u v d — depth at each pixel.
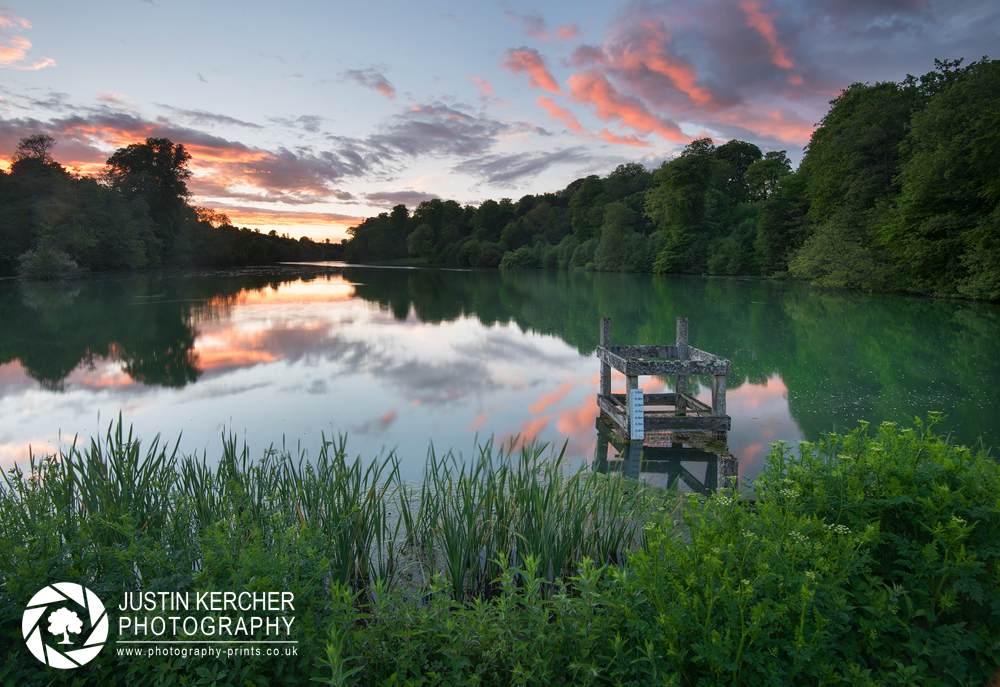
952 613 2.42
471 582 3.97
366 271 65.31
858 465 2.97
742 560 2.46
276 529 3.43
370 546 4.16
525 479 4.41
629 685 2.19
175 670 2.37
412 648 2.38
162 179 59.06
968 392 9.65
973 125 22.69
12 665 2.40
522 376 11.31
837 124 36.75
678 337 8.62
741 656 2.11
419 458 6.76
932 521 2.64
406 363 12.61
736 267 46.88
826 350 13.78
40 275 41.28
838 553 2.45
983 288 21.80
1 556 2.74
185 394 10.05
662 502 5.00
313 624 2.47
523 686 2.25
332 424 8.25
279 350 14.23
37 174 47.56
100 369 12.14
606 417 8.42
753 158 73.56
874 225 29.03
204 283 39.38
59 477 4.36
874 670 2.24
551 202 102.12
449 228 106.88
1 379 11.27
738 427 7.96
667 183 53.41
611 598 2.52
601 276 51.16
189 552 3.26
